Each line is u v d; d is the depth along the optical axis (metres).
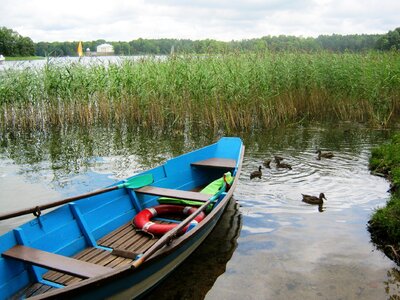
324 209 8.83
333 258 6.79
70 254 6.26
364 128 17.58
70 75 17.70
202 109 16.88
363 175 11.20
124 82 17.64
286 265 6.57
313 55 20.00
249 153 13.77
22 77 17.52
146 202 8.35
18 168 12.27
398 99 19.55
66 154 13.94
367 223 8.12
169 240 5.59
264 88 17.12
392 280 6.17
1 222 8.32
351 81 18.70
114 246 6.59
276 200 9.38
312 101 19.95
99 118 19.38
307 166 12.14
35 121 18.08
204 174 10.55
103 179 11.18
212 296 5.75
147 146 14.90
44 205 6.07
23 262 5.27
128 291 5.19
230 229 7.89
